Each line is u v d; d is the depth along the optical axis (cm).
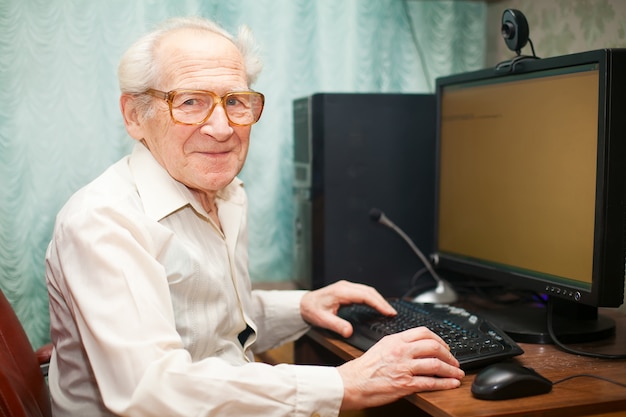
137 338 91
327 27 173
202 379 90
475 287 154
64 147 156
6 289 155
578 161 111
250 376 93
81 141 157
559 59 112
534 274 122
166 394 88
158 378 88
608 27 138
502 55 178
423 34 180
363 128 151
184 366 90
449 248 149
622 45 135
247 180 172
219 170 110
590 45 145
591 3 143
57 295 108
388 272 156
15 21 150
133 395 87
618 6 135
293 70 171
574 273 112
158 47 106
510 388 89
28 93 153
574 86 111
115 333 91
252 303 136
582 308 124
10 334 114
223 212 125
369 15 175
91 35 155
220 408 90
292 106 170
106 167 159
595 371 101
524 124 123
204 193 121
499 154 130
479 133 136
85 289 94
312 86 173
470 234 141
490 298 148
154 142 110
